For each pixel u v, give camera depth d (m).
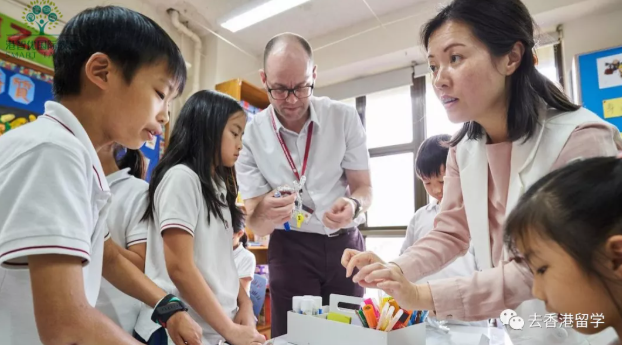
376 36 3.21
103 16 0.61
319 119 1.49
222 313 0.98
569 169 0.52
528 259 0.53
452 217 0.98
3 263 0.47
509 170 0.84
